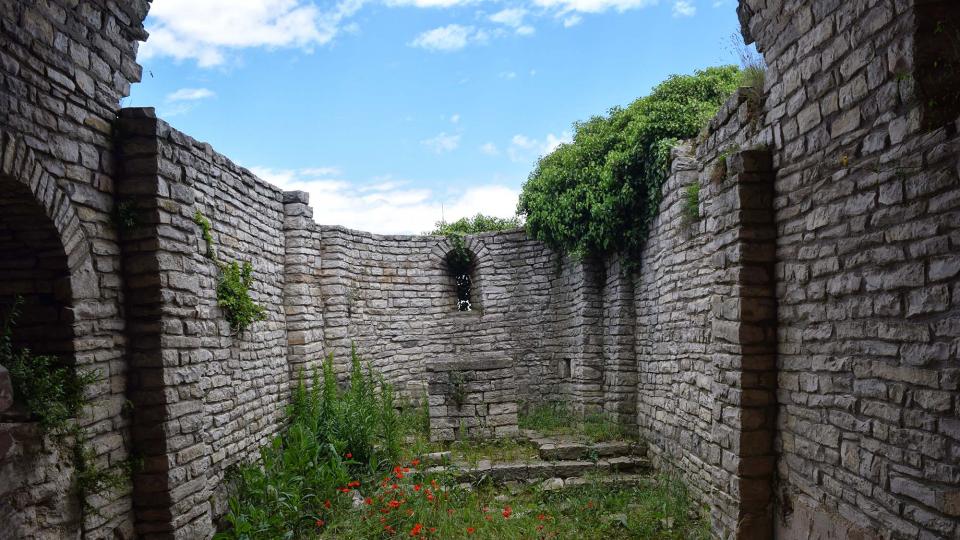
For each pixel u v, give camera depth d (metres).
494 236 12.32
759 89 4.95
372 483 7.37
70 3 4.12
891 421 3.33
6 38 3.57
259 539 5.68
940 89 3.03
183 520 4.77
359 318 11.07
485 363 9.64
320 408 8.33
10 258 4.06
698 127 8.20
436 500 6.81
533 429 10.11
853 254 3.65
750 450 4.68
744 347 4.67
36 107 3.80
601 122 10.99
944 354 2.93
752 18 4.85
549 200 10.77
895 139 3.25
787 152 4.42
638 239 9.09
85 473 4.04
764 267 4.67
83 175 4.25
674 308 7.65
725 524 4.99
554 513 6.70
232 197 7.50
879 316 3.42
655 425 8.37
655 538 6.05
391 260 11.86
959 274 2.84
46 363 3.90
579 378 10.61
